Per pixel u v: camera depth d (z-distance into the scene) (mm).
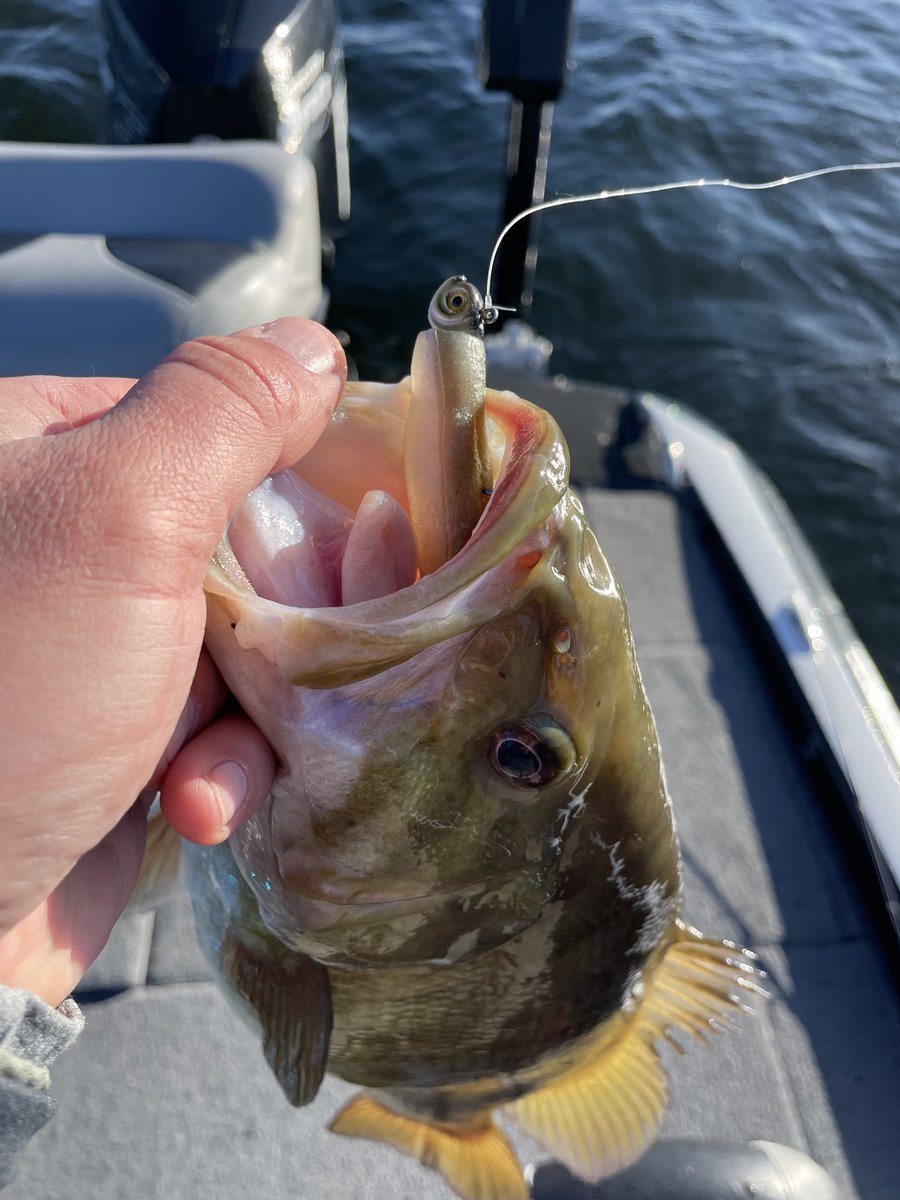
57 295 414
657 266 979
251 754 176
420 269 936
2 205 451
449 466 159
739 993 249
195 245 449
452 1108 247
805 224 1037
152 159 463
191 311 417
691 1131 284
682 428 523
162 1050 290
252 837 194
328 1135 278
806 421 867
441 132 1084
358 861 182
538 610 163
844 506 808
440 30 1229
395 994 210
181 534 142
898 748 366
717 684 410
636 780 188
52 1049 150
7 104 1014
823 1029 309
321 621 147
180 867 249
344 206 831
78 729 139
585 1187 260
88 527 137
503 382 550
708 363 901
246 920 218
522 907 193
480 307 160
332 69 762
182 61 664
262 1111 281
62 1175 265
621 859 197
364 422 180
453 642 167
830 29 1388
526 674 165
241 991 220
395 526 163
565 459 150
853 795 353
